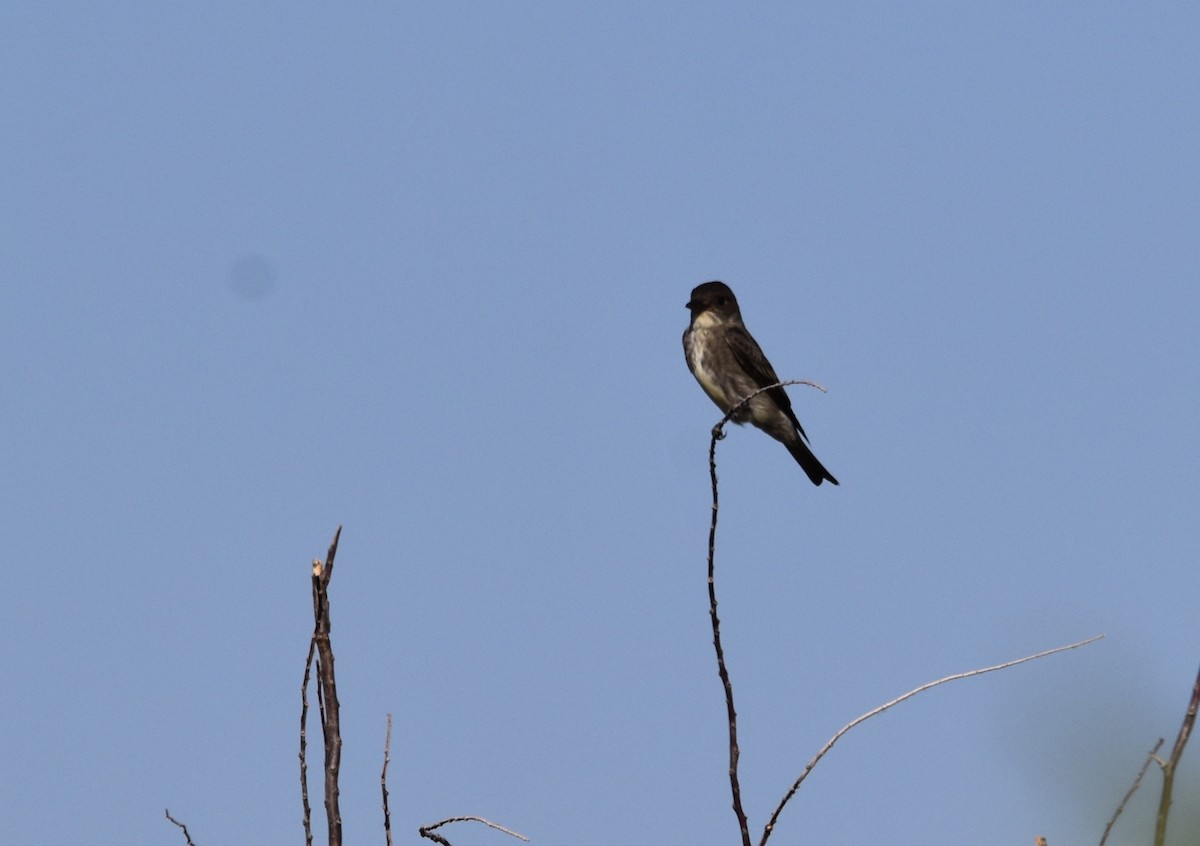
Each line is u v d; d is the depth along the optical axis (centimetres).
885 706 991
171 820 986
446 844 1012
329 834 934
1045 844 867
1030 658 958
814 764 994
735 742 1061
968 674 963
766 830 1006
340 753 954
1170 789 782
